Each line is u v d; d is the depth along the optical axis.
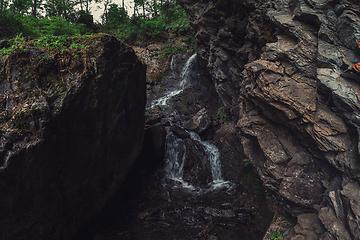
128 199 8.67
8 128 4.62
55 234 5.57
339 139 4.48
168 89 15.95
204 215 7.61
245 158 10.12
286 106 5.02
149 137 11.09
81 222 6.48
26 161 4.69
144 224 7.28
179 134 11.68
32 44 6.06
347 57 4.36
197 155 10.73
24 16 11.62
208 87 14.58
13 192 4.60
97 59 6.27
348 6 4.43
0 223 4.52
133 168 9.50
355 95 4.15
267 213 7.02
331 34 4.64
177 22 20.45
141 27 19.70
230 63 9.97
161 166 10.89
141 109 9.44
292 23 5.30
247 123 6.21
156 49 17.95
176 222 7.38
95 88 6.18
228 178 10.01
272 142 5.77
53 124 5.21
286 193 5.37
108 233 6.79
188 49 17.97
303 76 5.04
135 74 8.23
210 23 10.29
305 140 5.22
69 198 5.90
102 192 7.14
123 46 7.61
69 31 12.53
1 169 4.33
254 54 7.93
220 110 12.95
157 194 9.12
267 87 5.17
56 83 5.52
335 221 4.21
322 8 4.90
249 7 7.45
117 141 7.59
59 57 5.79
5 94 5.14
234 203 8.16
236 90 10.27
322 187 5.12
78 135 5.92
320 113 4.67
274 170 5.66
